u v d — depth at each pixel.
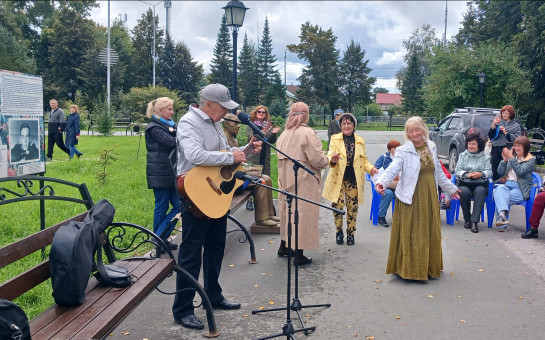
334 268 5.93
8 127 5.05
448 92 27.58
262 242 7.04
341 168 6.84
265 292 5.12
